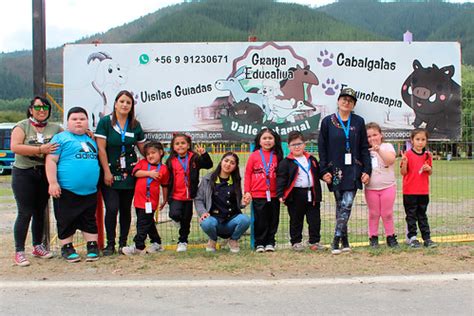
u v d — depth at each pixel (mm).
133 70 7047
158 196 6395
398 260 5812
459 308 4246
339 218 6246
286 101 7074
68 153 5867
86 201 5988
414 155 6492
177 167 6402
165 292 4754
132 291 4793
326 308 4277
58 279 5223
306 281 5062
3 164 23453
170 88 7070
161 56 7051
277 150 6531
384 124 7184
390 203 6441
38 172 5918
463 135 7641
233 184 6441
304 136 7109
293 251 6359
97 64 7043
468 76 9484
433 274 5250
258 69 7051
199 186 6500
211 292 4742
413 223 6508
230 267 5602
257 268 5562
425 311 4184
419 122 7215
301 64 7062
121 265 5742
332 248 6230
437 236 7422
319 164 6355
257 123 7094
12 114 51188
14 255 6348
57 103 7301
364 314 4129
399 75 7168
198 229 8492
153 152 6324
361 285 4910
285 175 6309
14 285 5008
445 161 10078
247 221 6316
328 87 7090
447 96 7246
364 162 6254
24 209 5848
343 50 7086
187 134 7094
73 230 6043
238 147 7234
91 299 4570
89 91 7047
